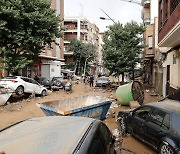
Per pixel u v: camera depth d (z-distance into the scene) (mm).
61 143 3275
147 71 39250
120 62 28250
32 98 19406
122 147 7895
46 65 35812
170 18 13180
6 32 18234
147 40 30703
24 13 18594
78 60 58312
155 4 34438
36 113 13398
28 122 4332
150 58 33094
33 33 20016
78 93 24531
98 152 3715
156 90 25328
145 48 31328
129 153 7414
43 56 32562
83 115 9867
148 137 7535
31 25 19469
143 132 7832
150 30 30406
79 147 3264
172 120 6730
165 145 6645
